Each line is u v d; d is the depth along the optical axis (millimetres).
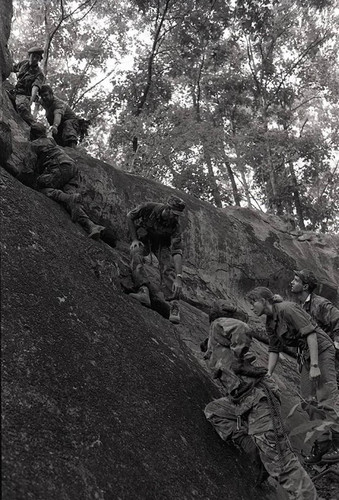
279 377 6898
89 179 7496
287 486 3869
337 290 10242
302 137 18703
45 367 3398
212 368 4363
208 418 4414
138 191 8008
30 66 8602
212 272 8734
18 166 5746
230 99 19062
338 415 4762
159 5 17062
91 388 3592
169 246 5941
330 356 4969
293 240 10297
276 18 18031
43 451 2893
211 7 17141
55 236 4777
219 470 4043
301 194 20141
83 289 4512
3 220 4297
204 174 16891
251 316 8641
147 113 17094
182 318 6750
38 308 3795
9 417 2904
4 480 2535
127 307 5012
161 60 18078
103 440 3301
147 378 4246
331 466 4785
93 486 2957
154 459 3551
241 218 9820
